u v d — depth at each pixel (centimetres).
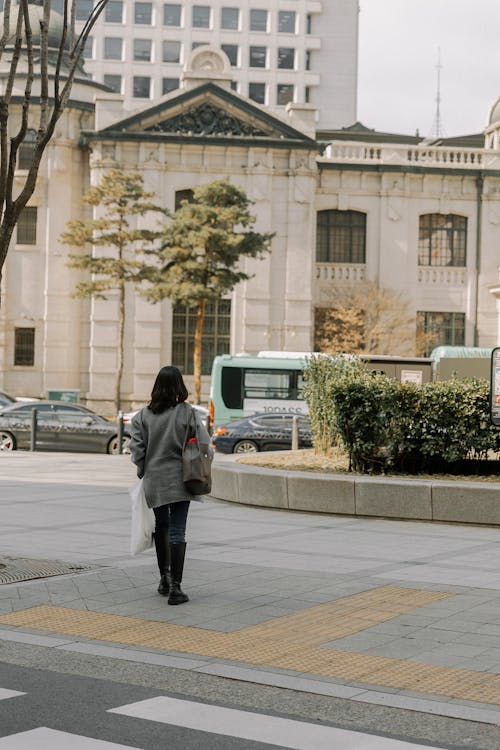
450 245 5669
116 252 5184
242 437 3023
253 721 539
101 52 8881
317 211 5597
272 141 5241
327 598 858
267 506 1541
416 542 1202
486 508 1359
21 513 1441
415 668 645
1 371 5234
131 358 5228
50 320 5269
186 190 5284
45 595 859
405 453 1545
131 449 852
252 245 4566
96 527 1289
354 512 1449
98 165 5172
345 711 560
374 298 5375
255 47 9044
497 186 5662
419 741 512
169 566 866
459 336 5675
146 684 607
